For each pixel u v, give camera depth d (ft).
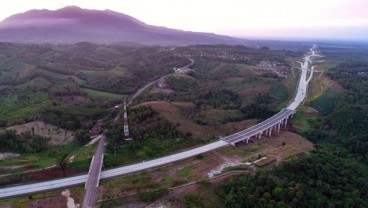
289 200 366.22
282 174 404.77
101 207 338.34
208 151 479.41
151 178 400.06
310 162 431.84
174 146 483.92
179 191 373.61
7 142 455.63
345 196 383.65
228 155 478.18
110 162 426.10
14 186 378.53
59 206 341.82
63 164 419.13
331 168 429.38
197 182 390.42
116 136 470.80
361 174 446.60
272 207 350.64
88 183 378.94
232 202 360.69
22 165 414.00
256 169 432.25
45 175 399.03
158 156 457.27
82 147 470.39
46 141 485.97
